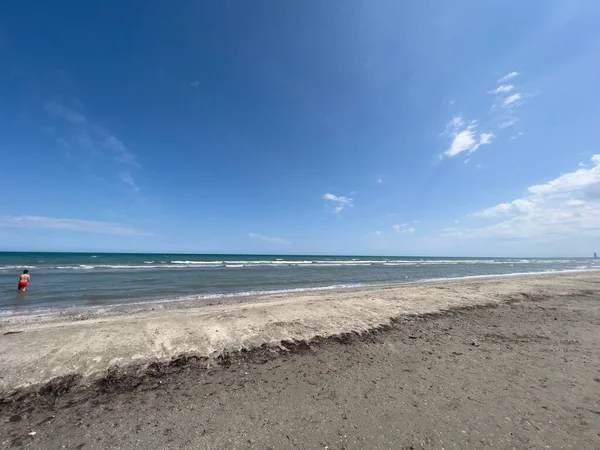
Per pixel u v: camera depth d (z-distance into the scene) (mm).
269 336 6875
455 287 16516
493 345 6898
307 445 3287
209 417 3805
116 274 24609
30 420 3641
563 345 6914
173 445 3242
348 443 3334
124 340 6066
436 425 3701
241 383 4781
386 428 3627
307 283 20734
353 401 4270
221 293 15289
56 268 30391
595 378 5105
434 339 7324
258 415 3871
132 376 4824
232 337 6652
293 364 5590
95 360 5152
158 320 7668
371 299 11727
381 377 5090
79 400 4117
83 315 9586
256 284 19703
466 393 4539
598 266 57719
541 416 3926
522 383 4895
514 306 11812
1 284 17344
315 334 7234
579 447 3320
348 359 5902
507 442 3389
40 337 6109
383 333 7676
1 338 6023
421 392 4559
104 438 3342
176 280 21031
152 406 4035
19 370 4703
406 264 55312
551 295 14656
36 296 13508
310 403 4195
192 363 5406
